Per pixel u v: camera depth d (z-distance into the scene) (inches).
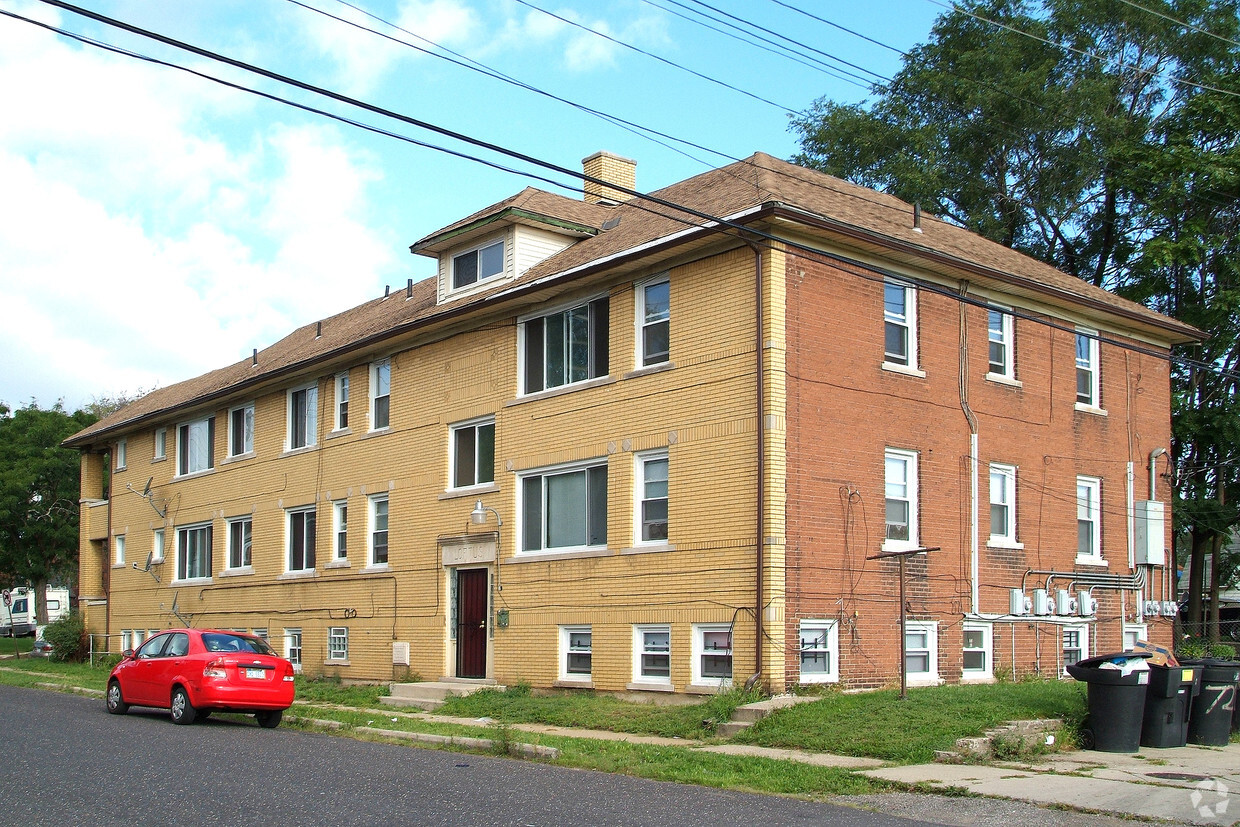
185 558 1360.7
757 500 699.4
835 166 1492.4
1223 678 629.3
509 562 876.0
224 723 743.1
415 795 445.4
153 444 1448.1
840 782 481.1
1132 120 1349.7
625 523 786.2
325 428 1121.4
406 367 1019.9
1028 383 882.1
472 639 911.7
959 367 829.8
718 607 714.2
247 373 1302.9
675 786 482.0
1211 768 534.0
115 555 1514.5
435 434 974.4
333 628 1079.0
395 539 1006.4
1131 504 951.6
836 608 721.6
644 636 770.8
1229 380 1211.9
